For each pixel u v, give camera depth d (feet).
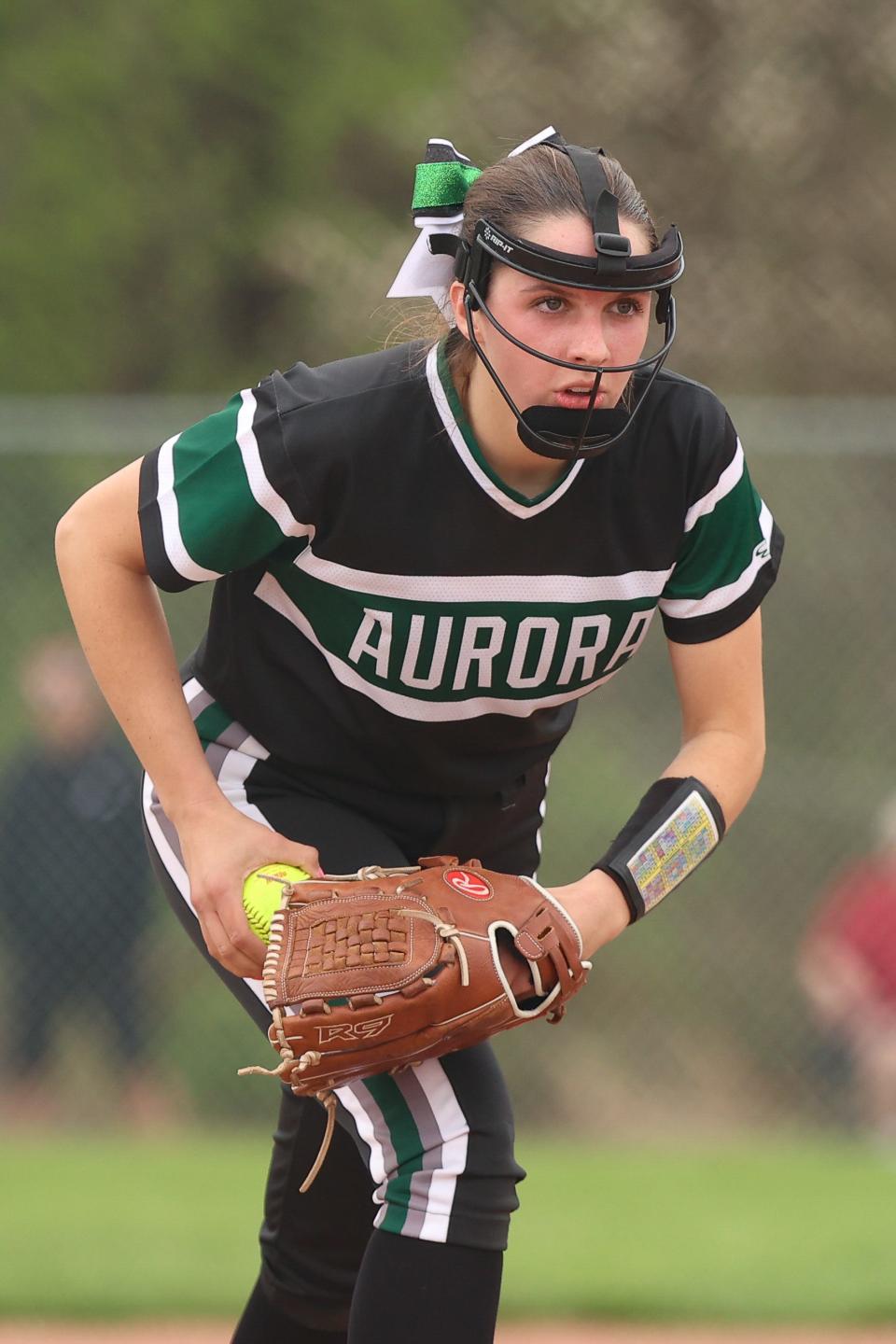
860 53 126.11
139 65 137.39
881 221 126.21
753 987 81.05
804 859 81.10
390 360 26.32
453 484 25.63
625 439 25.96
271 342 136.98
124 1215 57.31
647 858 26.86
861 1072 78.74
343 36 138.62
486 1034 25.76
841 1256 53.01
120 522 26.68
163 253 136.46
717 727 28.43
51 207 135.54
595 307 24.22
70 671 77.61
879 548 82.38
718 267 124.88
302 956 24.80
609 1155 71.67
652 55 126.21
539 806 31.17
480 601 26.27
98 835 77.20
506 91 127.85
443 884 25.68
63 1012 77.00
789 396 125.39
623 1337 46.85
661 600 27.91
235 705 29.07
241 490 25.80
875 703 82.02
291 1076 24.94
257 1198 59.93
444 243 26.22
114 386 135.85
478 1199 25.22
